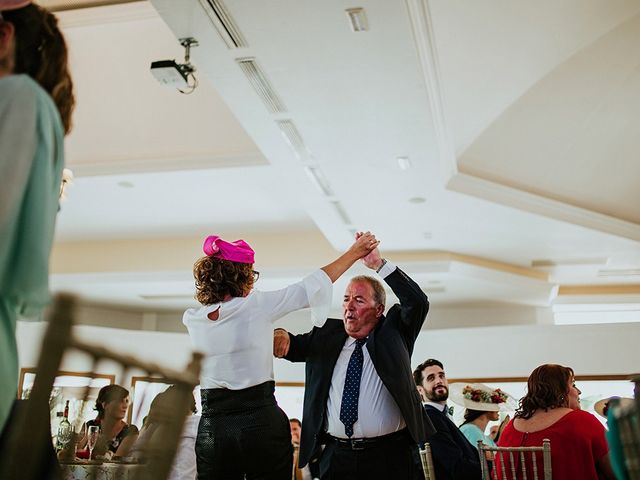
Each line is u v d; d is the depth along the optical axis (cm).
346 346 310
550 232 1048
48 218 119
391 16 527
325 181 861
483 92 827
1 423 113
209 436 253
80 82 940
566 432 350
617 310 1430
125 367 122
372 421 292
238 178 991
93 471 126
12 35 132
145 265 1241
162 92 926
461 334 1277
